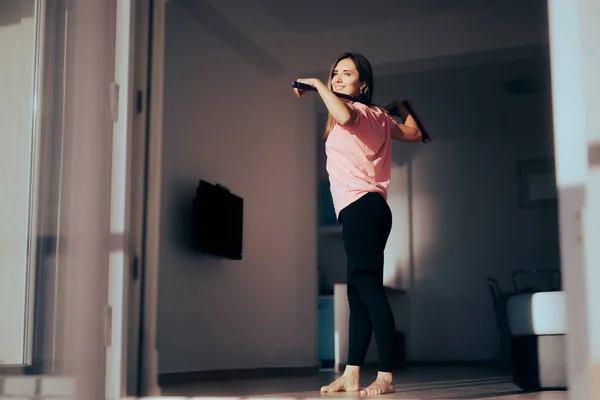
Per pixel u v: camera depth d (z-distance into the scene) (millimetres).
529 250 7598
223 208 4012
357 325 2689
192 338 3727
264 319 4520
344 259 7852
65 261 2408
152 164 2443
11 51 2725
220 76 4254
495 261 7652
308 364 4957
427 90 6414
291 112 5059
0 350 2494
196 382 3689
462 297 7656
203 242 3781
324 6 4684
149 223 2416
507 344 6641
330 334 6730
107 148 2414
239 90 4473
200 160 3943
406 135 2807
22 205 2613
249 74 4625
